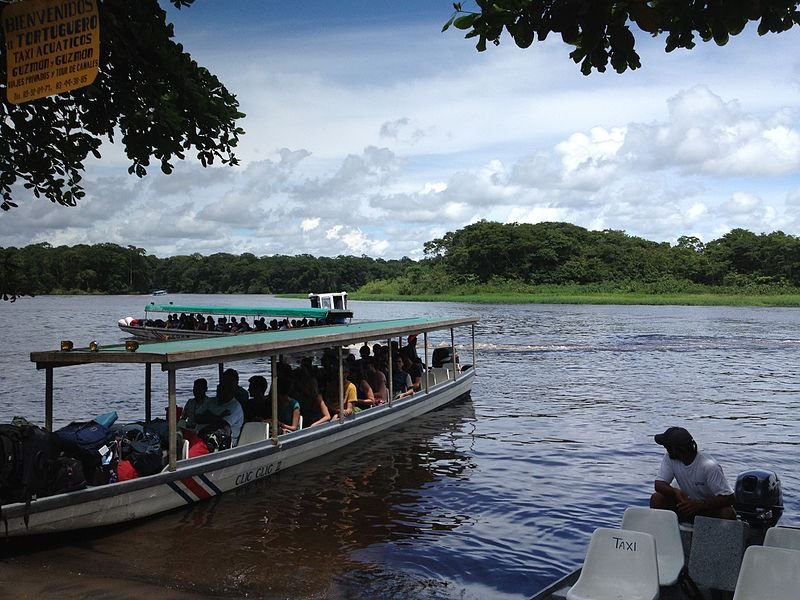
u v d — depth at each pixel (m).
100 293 149.00
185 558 8.17
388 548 8.67
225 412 11.25
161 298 132.38
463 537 9.08
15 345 36.16
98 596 7.08
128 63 7.15
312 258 182.00
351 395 13.91
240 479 10.82
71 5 4.71
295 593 7.33
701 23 3.97
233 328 32.81
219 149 7.88
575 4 3.80
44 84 4.82
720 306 85.25
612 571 5.50
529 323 53.19
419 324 16.66
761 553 5.06
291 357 25.06
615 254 115.12
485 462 12.84
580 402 19.55
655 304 88.31
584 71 4.11
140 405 19.25
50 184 8.09
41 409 18.59
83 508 8.39
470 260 118.56
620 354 32.28
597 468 12.48
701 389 21.98
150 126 7.43
